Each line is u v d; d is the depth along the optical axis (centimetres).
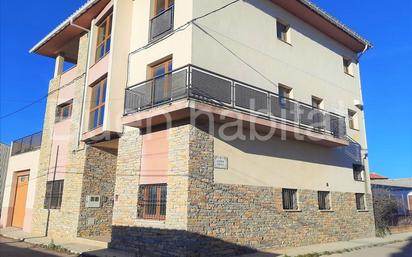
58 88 1797
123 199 1213
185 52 1126
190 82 1021
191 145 1048
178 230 998
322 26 1681
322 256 1115
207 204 1044
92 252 1096
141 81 1271
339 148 1645
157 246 1048
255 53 1333
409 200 2694
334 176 1568
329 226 1465
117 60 1323
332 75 1730
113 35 1331
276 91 1388
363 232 1655
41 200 1689
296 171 1374
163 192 1096
